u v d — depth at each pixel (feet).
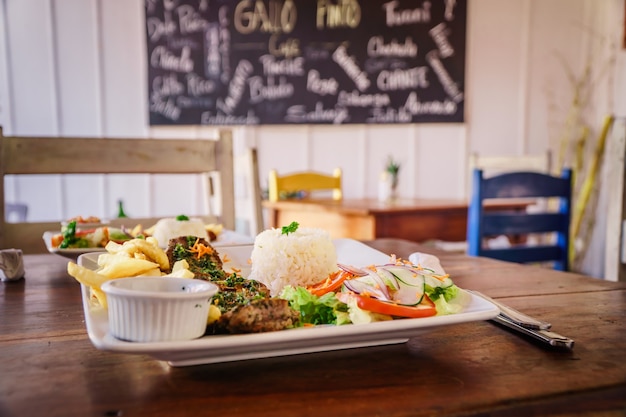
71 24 10.54
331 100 11.93
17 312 2.75
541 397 1.71
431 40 12.34
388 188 10.49
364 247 3.73
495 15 12.89
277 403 1.66
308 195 11.26
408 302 2.20
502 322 2.46
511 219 6.79
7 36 10.25
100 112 10.83
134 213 11.19
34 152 4.86
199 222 4.28
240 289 2.40
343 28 11.85
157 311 1.74
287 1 11.51
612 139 5.47
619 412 1.79
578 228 13.53
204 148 5.63
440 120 12.57
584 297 3.07
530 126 13.42
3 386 1.77
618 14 12.84
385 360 2.03
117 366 1.95
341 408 1.62
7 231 4.79
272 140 11.77
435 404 1.65
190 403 1.65
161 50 10.96
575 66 13.65
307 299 2.20
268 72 11.55
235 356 1.97
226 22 11.24
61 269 3.92
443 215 8.61
